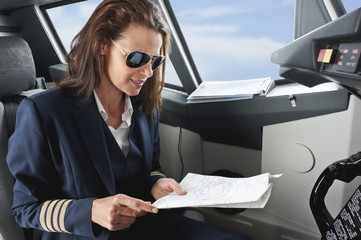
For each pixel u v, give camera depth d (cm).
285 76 103
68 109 96
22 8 250
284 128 142
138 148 113
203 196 96
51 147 94
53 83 273
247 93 152
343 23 72
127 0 92
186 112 177
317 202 96
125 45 91
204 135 183
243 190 93
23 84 130
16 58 126
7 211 112
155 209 89
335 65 77
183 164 199
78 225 90
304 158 136
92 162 98
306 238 141
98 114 100
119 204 88
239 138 170
